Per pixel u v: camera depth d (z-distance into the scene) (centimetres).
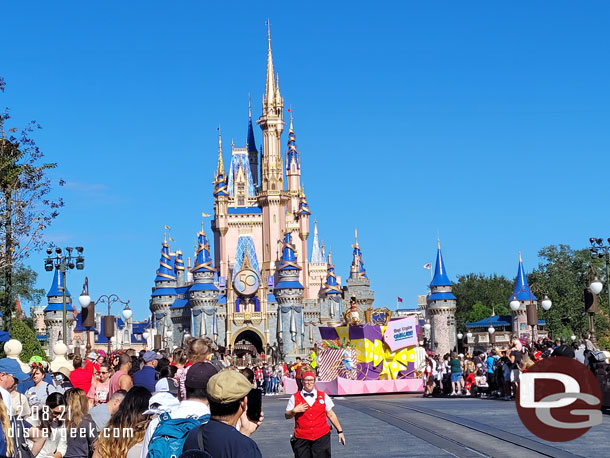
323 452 1581
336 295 19650
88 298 4981
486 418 2798
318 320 19550
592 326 4431
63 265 4988
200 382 1063
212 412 914
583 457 1819
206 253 18088
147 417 1134
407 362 5506
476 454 1927
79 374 2173
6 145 4500
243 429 1181
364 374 5431
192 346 1516
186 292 18625
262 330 18400
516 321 15000
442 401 4053
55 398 1388
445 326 16700
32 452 1388
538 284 14925
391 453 2023
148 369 1950
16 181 4494
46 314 13450
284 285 17312
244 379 913
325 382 5412
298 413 1583
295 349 17175
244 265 18500
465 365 4984
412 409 3459
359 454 2039
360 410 3597
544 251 15538
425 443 2197
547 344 4144
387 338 5472
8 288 5175
